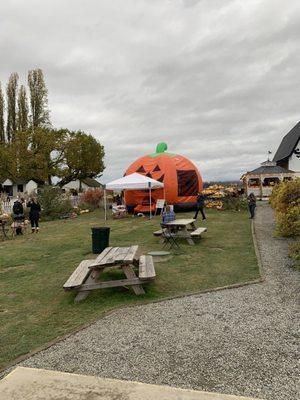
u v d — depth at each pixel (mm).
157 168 25188
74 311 6215
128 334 5078
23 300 7023
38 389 1693
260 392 3518
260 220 18703
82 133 54688
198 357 4297
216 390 3584
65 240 14570
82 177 57406
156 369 4062
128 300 6582
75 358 4438
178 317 5629
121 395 1636
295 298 6250
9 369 4281
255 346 4516
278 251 10352
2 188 57156
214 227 16250
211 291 6910
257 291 6758
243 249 10945
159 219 21156
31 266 10070
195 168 26484
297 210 11805
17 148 47875
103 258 7227
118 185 21734
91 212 29016
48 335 5246
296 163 41844
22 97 52500
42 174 48938
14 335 5312
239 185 39406
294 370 3898
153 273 6934
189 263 9344
